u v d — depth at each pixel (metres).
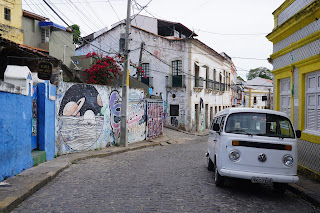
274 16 11.86
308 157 8.53
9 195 5.58
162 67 28.20
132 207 5.37
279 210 5.55
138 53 28.94
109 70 18.45
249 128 6.77
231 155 6.40
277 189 6.93
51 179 7.57
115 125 15.48
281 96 11.38
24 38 20.05
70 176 8.12
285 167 6.24
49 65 11.53
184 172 8.98
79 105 12.55
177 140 21.30
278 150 6.30
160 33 32.78
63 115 11.62
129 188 6.80
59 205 5.44
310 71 8.66
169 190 6.68
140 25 31.81
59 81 11.34
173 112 28.03
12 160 7.23
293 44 9.67
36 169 8.29
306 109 9.09
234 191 6.82
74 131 12.28
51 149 10.59
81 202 5.64
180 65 27.55
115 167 9.70
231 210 5.38
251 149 6.34
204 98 31.34
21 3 17.00
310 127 8.83
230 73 43.47
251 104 58.06
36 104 9.76
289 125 6.83
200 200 5.95
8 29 15.95
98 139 13.91
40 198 5.90
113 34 29.30
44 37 21.55
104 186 6.97
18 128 7.61
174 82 27.56
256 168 6.28
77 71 17.59
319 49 8.11
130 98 17.19
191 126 27.33
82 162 10.61
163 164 10.52
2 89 6.53
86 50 30.73
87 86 13.04
